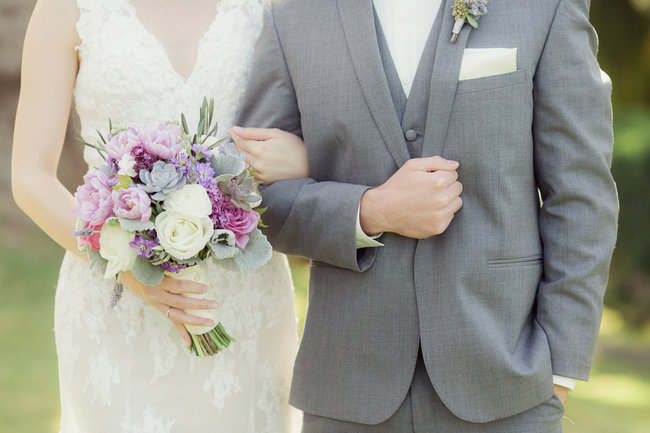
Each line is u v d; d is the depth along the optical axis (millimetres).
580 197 2158
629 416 5148
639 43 9031
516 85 2129
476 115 2135
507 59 2113
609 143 2193
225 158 2090
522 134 2156
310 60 2299
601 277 2184
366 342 2248
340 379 2275
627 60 9078
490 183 2146
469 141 2145
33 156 2359
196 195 2012
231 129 2412
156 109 2391
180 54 2428
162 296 2168
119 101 2381
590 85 2137
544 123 2174
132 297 2396
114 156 2043
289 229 2314
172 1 2438
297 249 2328
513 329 2184
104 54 2365
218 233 2023
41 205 2330
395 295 2230
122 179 1999
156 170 2002
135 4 2410
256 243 2113
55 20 2369
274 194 2338
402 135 2211
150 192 2016
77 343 2438
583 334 2170
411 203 2139
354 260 2223
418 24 2242
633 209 7691
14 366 5629
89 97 2396
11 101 8766
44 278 7707
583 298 2162
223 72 2449
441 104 2148
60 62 2379
